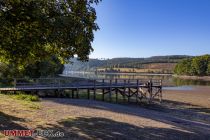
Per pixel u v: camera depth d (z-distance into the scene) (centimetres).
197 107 4731
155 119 2417
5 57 1758
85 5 1680
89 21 1691
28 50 1609
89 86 4338
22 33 1548
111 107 3098
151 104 4766
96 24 1720
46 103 2622
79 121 1809
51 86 4006
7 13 1495
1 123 1560
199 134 1948
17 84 4019
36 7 1491
